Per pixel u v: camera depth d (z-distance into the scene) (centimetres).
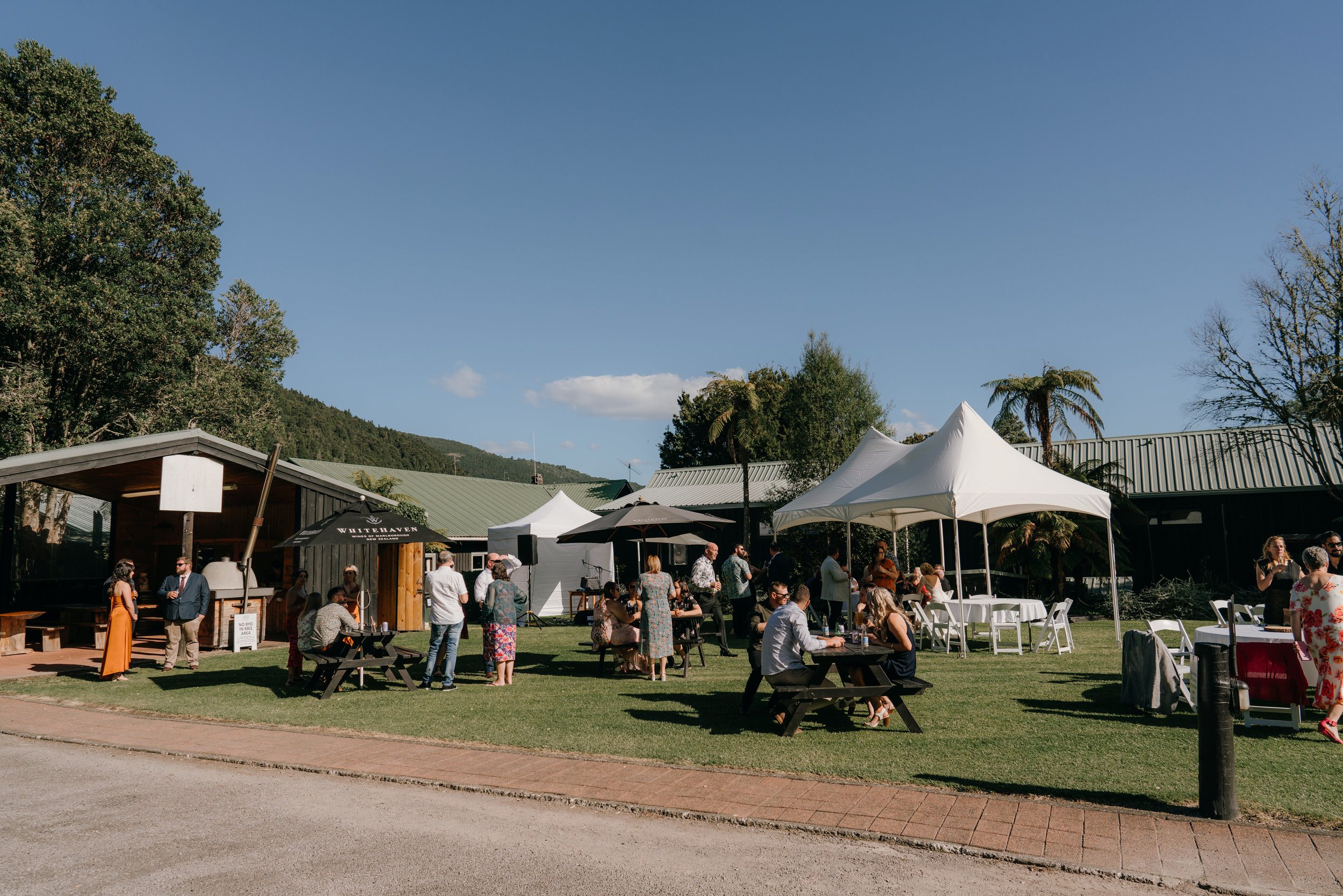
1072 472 2162
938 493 1229
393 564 1839
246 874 414
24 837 477
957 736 677
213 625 1481
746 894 384
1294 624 659
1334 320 2011
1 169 2577
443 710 845
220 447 1474
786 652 722
